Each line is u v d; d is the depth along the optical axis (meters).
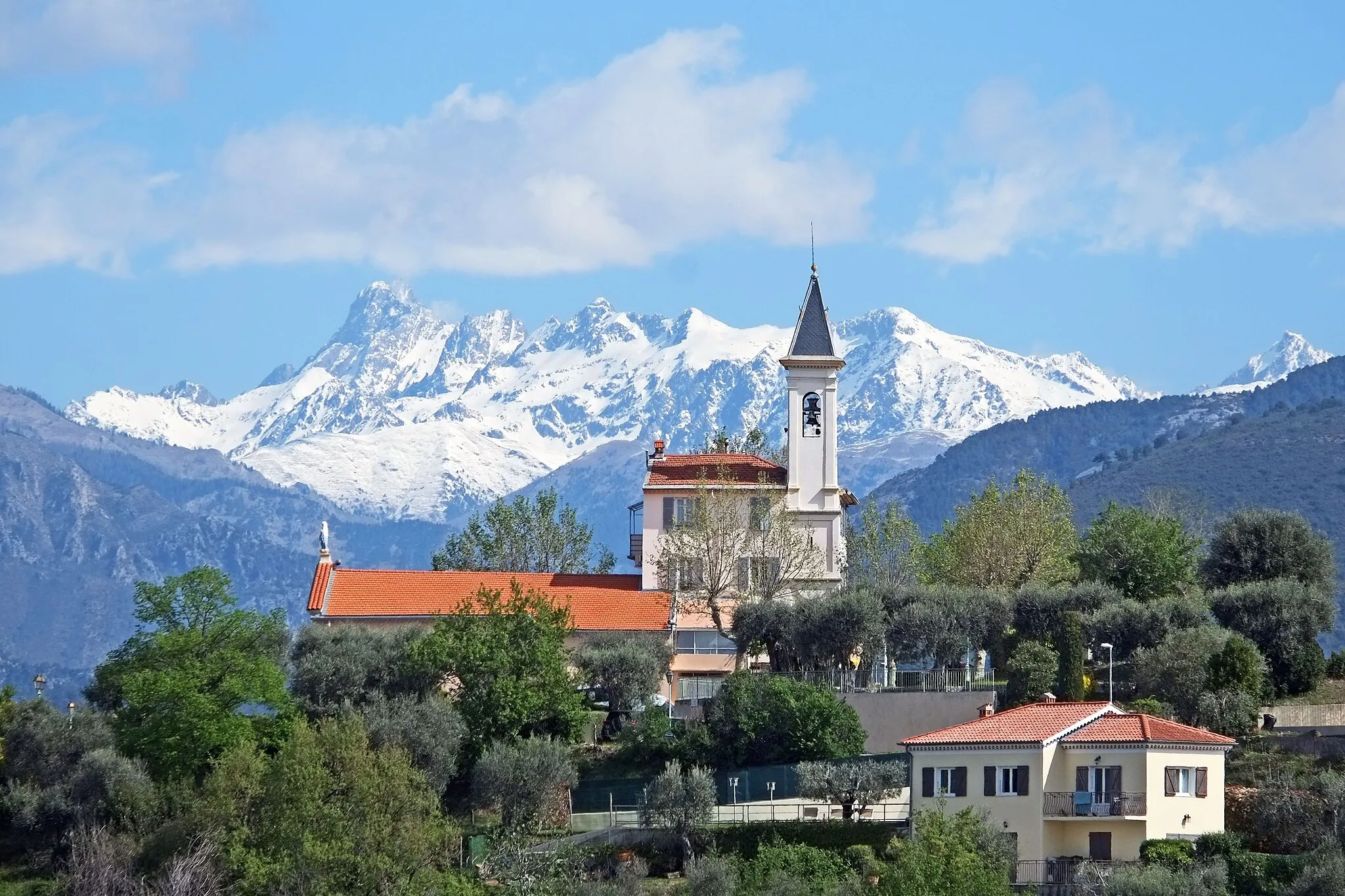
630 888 196.12
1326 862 181.12
